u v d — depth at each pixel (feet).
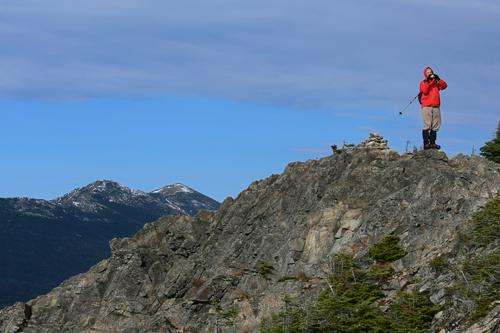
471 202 196.85
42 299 244.83
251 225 230.68
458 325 167.02
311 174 232.12
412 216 200.23
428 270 185.98
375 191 216.13
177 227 242.58
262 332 191.31
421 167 217.36
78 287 240.32
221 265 225.15
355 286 190.60
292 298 197.57
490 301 167.73
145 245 242.99
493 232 185.47
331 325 181.57
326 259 205.36
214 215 244.22
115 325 224.12
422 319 175.32
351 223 211.82
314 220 216.13
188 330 212.43
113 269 239.50
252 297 209.36
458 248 186.80
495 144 229.45
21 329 236.63
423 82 225.76
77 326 231.30
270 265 215.72
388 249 195.11
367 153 228.02
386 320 177.99
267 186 241.35
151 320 221.05
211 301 217.15
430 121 225.15
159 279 232.53
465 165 214.69
